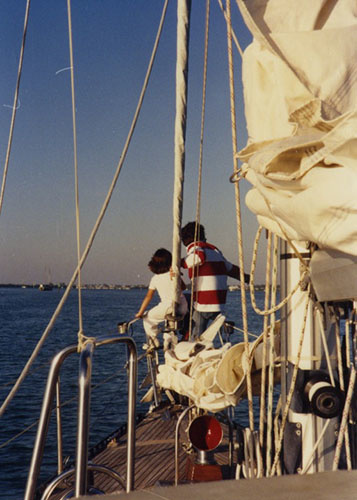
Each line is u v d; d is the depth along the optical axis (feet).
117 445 16.96
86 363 6.03
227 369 8.98
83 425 5.84
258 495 3.37
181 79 12.15
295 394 7.92
